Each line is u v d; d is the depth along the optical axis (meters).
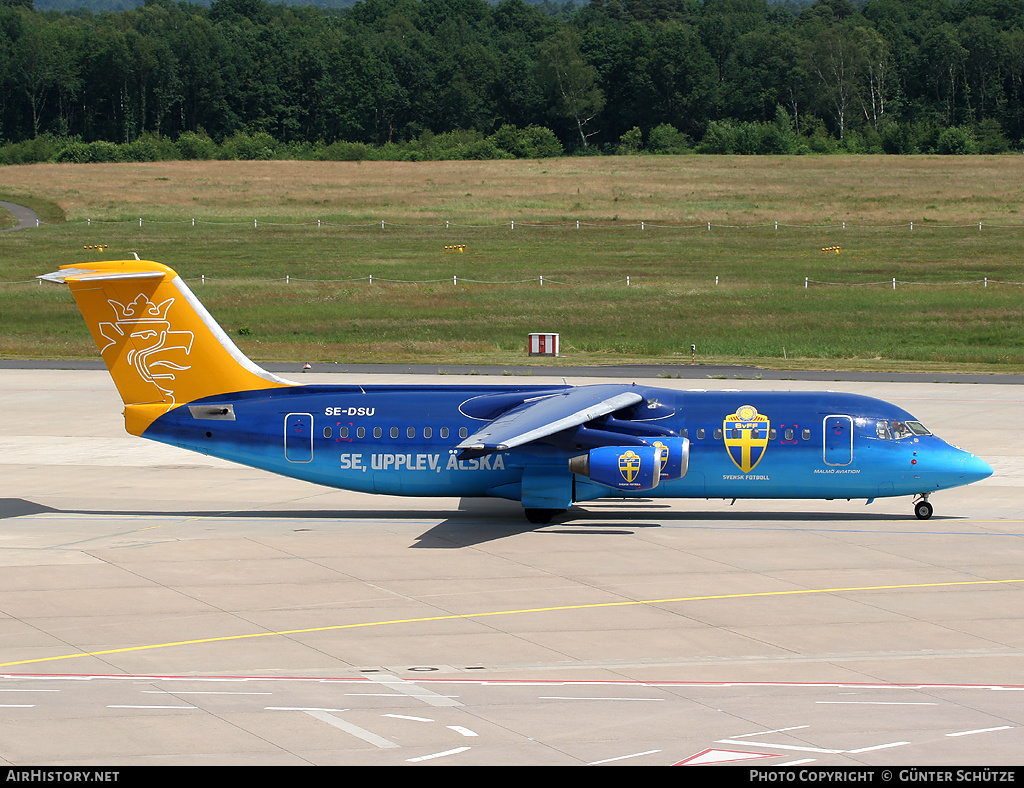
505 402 138.75
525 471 136.88
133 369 140.25
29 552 123.19
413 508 147.88
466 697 82.06
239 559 120.81
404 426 139.00
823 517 142.50
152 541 128.38
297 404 140.38
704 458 138.25
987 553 123.75
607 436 134.25
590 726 76.44
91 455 179.62
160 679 85.88
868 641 95.25
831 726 76.56
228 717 78.00
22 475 165.75
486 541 129.25
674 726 76.44
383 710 79.44
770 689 83.94
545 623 99.81
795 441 137.25
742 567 118.12
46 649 92.81
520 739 74.12
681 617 101.44
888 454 136.38
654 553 123.75
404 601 106.19
